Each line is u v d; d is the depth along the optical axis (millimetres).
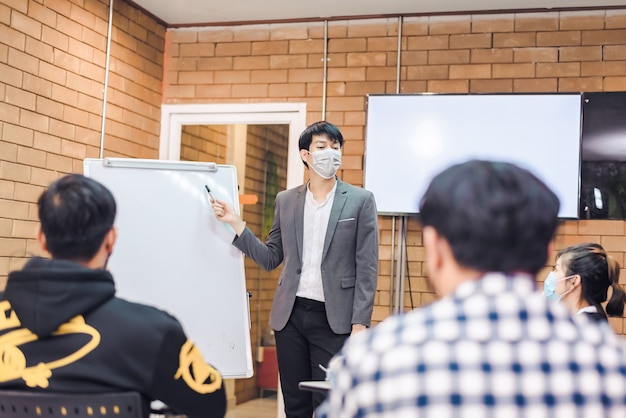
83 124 3992
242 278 2943
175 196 2971
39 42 3621
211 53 4785
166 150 4793
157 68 4758
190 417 1465
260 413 4496
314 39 4625
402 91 4457
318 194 3104
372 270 3002
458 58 4398
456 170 1040
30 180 3566
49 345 1349
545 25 4301
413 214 4293
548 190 1012
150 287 2840
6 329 1386
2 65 3361
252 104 4680
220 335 2855
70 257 1437
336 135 3113
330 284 2986
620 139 4113
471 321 920
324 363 2980
